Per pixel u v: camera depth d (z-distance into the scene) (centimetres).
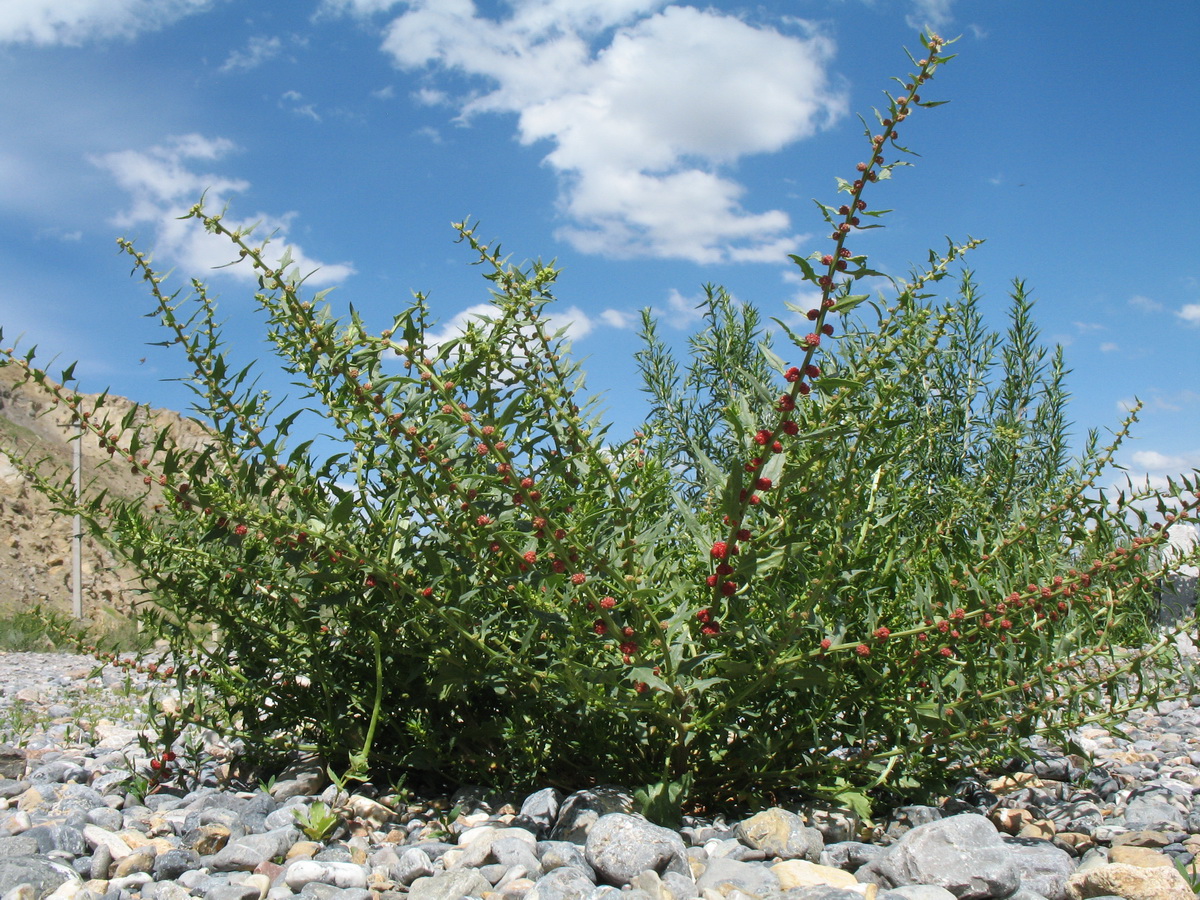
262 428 98
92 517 94
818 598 82
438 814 98
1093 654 91
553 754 100
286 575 97
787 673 84
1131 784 111
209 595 101
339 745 101
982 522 118
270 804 97
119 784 109
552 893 71
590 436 94
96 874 81
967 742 92
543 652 94
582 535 86
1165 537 87
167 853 82
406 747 104
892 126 72
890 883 78
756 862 80
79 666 278
